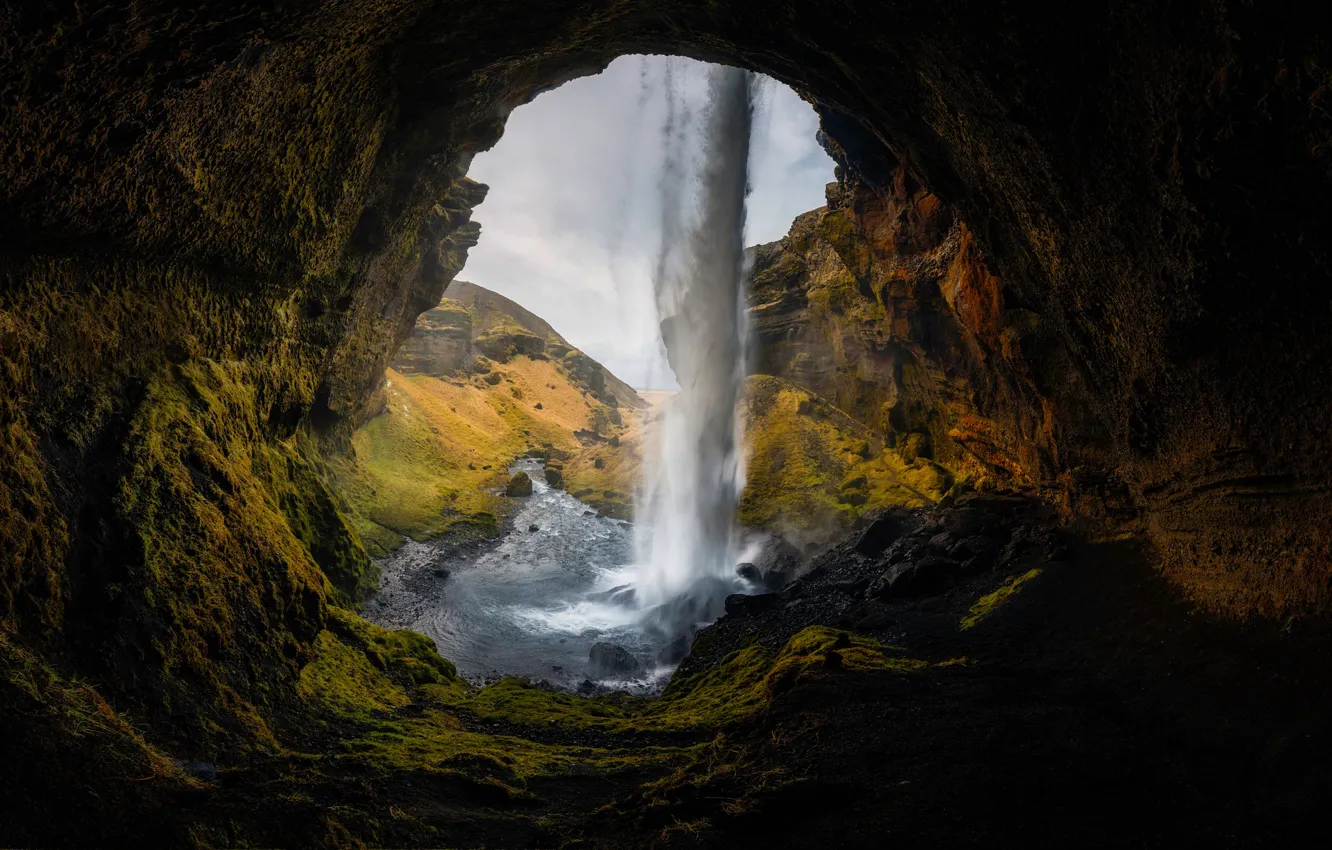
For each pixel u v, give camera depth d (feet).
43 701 19.53
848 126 63.82
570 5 37.81
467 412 178.29
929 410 84.23
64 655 23.11
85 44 19.92
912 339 75.25
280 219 39.93
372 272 60.90
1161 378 33.58
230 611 30.32
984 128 35.01
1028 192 35.73
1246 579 30.89
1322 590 26.16
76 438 27.27
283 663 32.45
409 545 103.04
